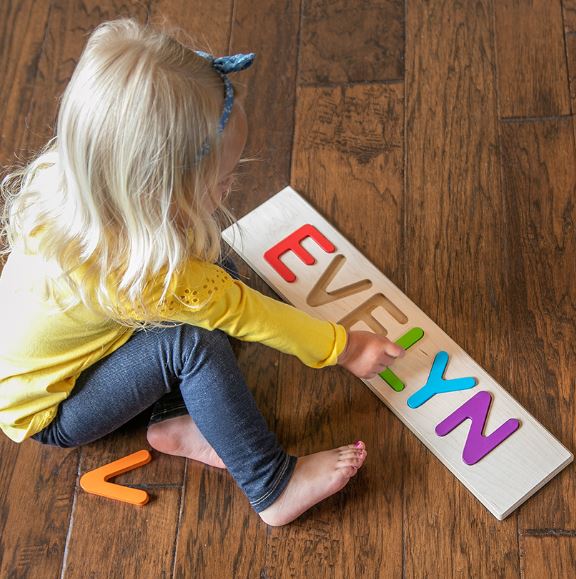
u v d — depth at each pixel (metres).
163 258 0.77
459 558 0.98
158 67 0.71
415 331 1.11
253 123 1.32
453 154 1.25
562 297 1.12
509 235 1.18
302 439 1.08
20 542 1.05
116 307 0.81
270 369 1.13
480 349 1.11
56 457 1.10
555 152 1.23
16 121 1.37
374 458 1.06
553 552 0.97
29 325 0.87
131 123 0.70
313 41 1.37
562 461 1.01
